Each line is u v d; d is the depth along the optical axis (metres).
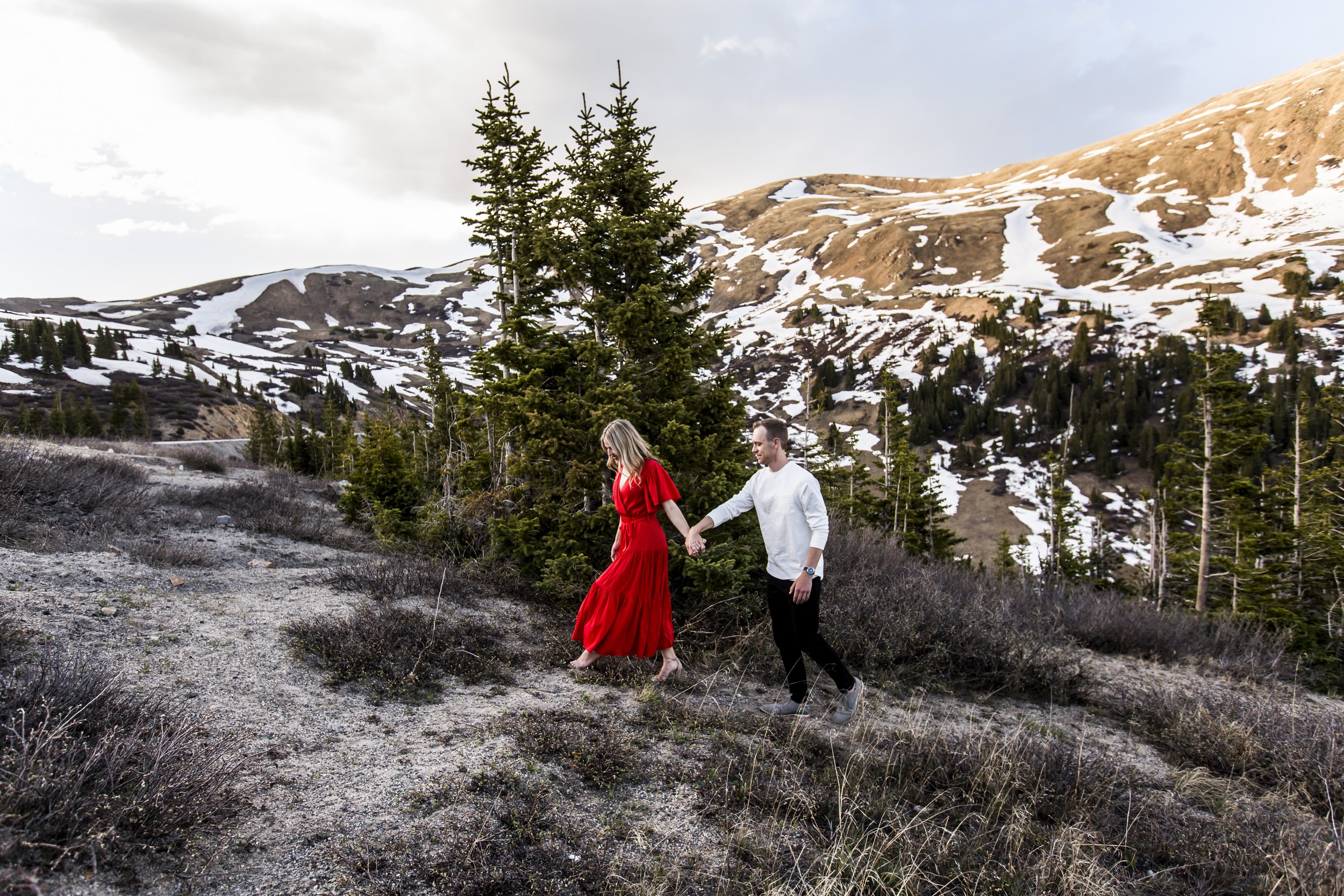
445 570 5.73
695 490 5.60
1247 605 16.55
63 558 4.80
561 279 6.38
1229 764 4.11
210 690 3.16
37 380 67.81
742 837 2.57
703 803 2.81
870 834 2.68
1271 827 3.21
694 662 4.65
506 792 2.65
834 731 3.83
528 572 5.99
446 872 2.12
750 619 5.31
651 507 4.04
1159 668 6.78
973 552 52.72
